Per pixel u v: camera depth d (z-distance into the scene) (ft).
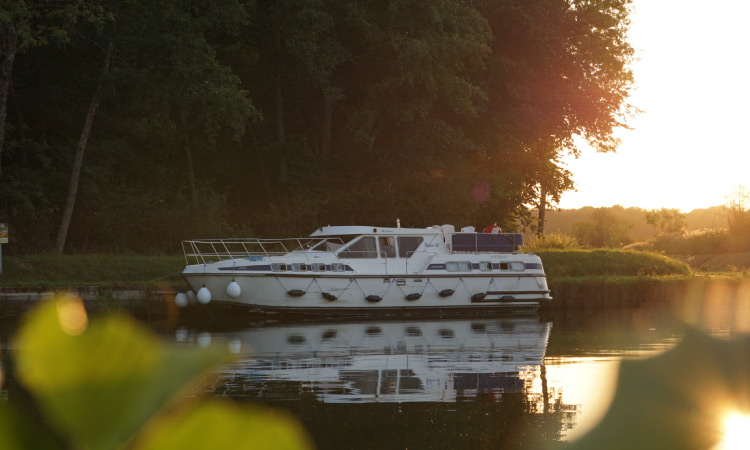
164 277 120.26
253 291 116.57
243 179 200.85
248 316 118.52
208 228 169.89
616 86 213.25
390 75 183.32
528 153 211.61
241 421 1.82
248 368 67.05
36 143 158.51
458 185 187.52
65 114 176.14
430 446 38.88
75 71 166.30
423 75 172.45
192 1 151.12
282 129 194.70
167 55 152.76
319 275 119.65
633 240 305.73
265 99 203.82
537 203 226.79
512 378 60.23
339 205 183.32
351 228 124.57
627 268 166.30
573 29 204.54
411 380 60.44
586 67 207.51
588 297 142.61
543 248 201.98
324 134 197.16
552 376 60.34
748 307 129.59
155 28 147.84
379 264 124.47
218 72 147.64
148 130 179.22
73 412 1.77
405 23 175.42
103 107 182.80
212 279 115.55
